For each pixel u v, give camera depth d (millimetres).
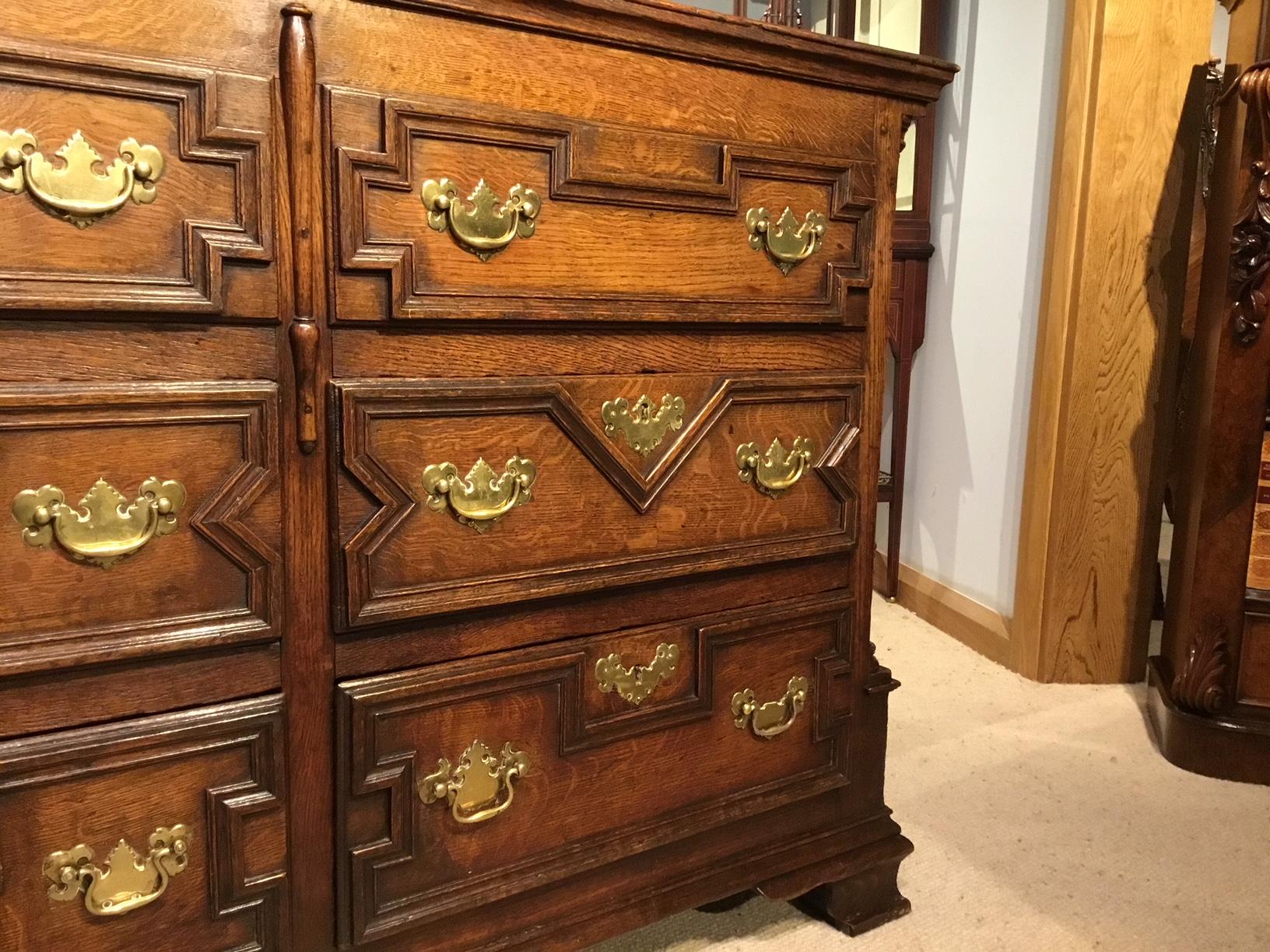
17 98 604
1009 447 1844
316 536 733
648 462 872
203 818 719
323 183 701
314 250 702
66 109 617
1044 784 1384
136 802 692
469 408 772
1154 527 1706
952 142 1992
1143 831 1263
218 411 686
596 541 854
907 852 1076
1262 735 1388
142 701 689
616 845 899
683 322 871
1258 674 1434
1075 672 1745
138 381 661
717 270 884
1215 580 1414
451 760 806
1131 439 1670
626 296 833
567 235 799
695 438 892
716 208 869
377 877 781
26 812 656
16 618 641
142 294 647
